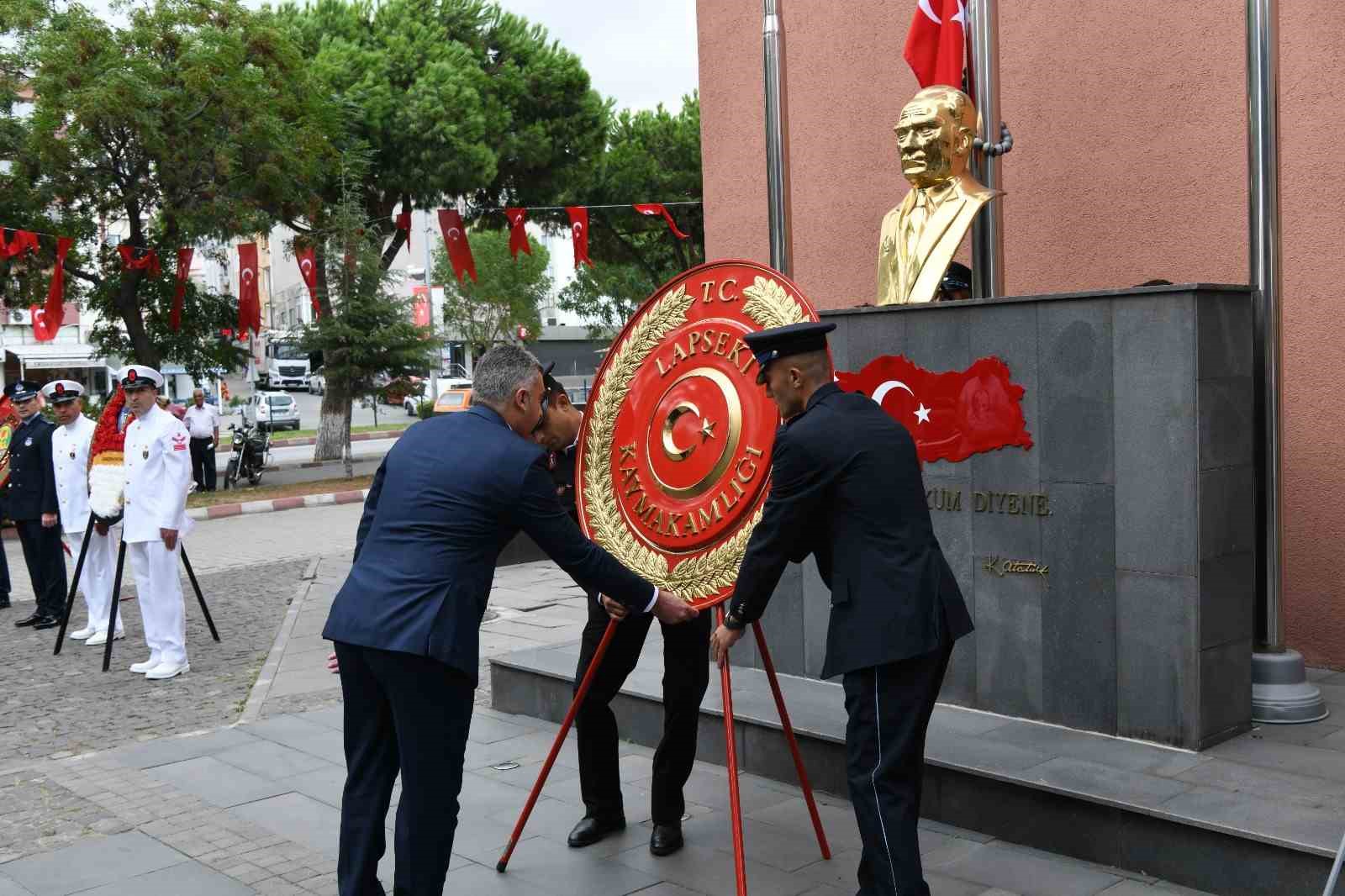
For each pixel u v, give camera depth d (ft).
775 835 13.79
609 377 14.38
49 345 119.03
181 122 59.47
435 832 10.75
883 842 10.47
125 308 64.49
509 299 137.28
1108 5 20.77
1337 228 18.29
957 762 13.76
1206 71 19.61
